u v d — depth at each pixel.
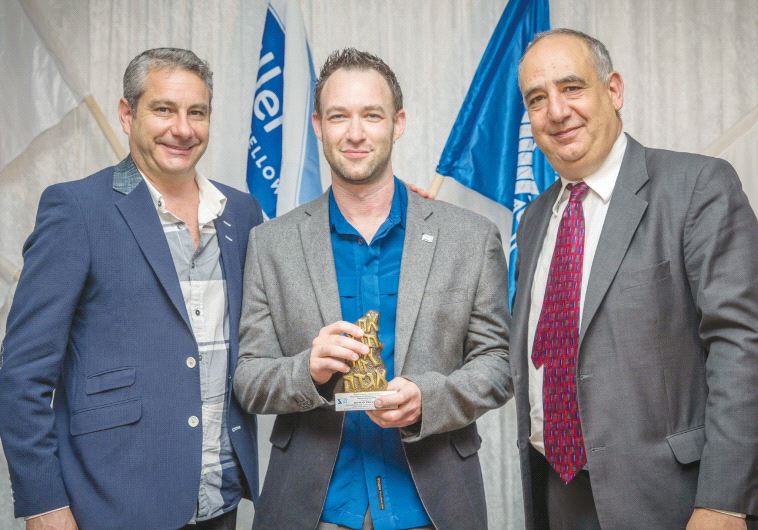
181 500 1.56
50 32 2.72
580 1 2.93
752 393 1.28
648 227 1.45
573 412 1.50
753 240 1.37
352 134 1.58
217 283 1.74
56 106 2.70
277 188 2.74
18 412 1.49
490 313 1.65
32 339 1.52
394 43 2.98
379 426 1.57
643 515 1.38
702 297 1.35
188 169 1.70
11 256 2.86
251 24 2.99
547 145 1.59
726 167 1.43
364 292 1.62
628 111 2.94
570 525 1.59
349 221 1.70
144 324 1.61
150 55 1.69
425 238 1.65
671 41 2.95
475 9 2.97
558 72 1.54
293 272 1.65
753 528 1.53
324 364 1.45
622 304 1.43
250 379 1.57
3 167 2.66
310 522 1.52
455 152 2.65
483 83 2.68
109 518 1.51
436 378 1.49
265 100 2.78
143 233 1.64
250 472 1.71
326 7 2.98
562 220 1.63
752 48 2.92
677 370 1.41
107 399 1.56
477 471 1.64
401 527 1.50
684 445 1.38
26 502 1.48
